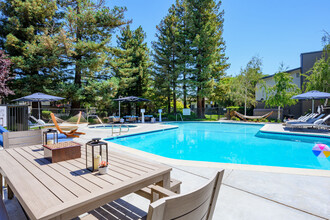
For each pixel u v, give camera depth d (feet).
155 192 5.12
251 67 57.62
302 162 17.34
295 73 59.82
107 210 6.18
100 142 6.02
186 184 9.58
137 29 66.59
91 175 5.36
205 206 3.67
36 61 43.68
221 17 62.13
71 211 3.75
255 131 37.27
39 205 3.65
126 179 5.04
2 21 45.70
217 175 4.21
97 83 50.21
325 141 25.32
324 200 7.88
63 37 42.29
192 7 59.31
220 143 26.58
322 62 44.57
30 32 44.70
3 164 6.45
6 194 8.59
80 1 48.85
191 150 22.91
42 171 5.72
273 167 12.23
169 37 61.36
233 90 60.64
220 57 62.90
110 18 49.75
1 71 35.58
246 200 7.92
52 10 46.14
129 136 29.43
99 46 48.34
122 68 61.05
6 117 24.30
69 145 7.25
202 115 63.62
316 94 32.71
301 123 31.73
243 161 17.99
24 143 11.33
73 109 49.65
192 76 63.00
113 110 68.49
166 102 69.41
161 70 60.85
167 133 35.50
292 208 7.29
